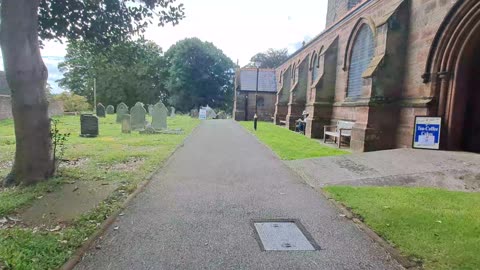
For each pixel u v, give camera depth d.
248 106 40.84
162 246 3.91
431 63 10.62
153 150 11.82
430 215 4.89
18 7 6.30
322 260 3.62
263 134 19.83
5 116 25.55
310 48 24.36
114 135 17.12
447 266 3.39
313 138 18.44
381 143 12.17
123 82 59.03
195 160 10.12
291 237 4.25
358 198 5.89
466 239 4.02
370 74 12.05
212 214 5.12
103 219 4.73
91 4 8.31
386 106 12.14
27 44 6.50
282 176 8.04
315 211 5.34
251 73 42.38
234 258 3.64
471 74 10.19
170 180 7.41
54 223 4.56
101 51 9.73
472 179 7.20
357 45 16.17
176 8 9.05
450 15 9.85
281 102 32.09
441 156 9.14
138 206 5.47
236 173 8.30
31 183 6.62
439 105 10.46
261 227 4.60
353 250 3.87
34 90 6.65
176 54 65.31
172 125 26.30
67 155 10.26
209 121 35.47
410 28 11.80
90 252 3.71
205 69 67.19
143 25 9.10
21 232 4.12
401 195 6.11
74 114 39.66
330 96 18.89
